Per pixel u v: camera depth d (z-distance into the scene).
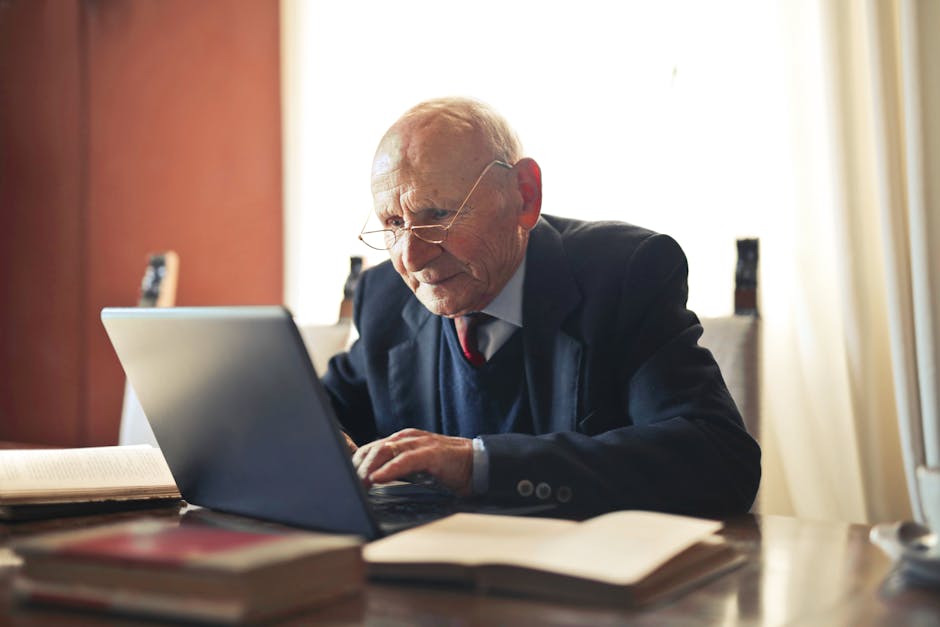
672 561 0.85
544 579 0.79
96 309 3.69
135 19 3.64
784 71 2.45
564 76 2.86
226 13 3.51
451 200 1.49
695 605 0.78
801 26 2.44
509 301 1.59
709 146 2.62
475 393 1.61
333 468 0.96
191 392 1.07
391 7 3.20
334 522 1.00
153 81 3.62
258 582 0.71
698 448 1.29
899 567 0.91
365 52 3.25
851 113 2.31
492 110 1.57
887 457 2.31
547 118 2.89
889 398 2.32
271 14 3.44
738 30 2.58
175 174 3.59
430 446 1.19
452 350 1.63
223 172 3.52
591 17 2.82
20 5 3.79
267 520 1.12
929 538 0.92
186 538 0.80
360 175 3.26
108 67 3.68
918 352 2.12
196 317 0.98
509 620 0.73
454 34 3.07
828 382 2.38
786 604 0.78
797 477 2.42
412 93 3.16
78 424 3.70
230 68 3.51
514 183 1.55
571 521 1.05
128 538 0.80
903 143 2.21
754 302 1.78
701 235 2.63
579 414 1.53
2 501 1.17
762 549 1.00
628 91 2.75
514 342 1.60
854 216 2.30
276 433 0.99
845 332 2.29
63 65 3.72
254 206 3.48
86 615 0.74
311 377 0.92
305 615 0.74
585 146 2.83
